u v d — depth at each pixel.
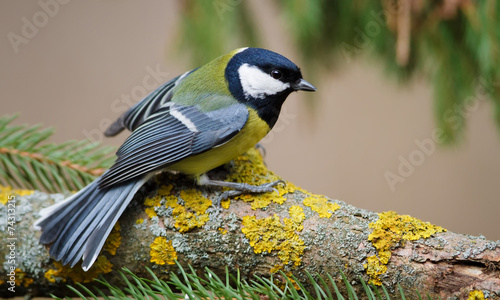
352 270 4.67
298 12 6.88
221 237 4.93
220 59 6.18
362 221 4.82
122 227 5.07
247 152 6.38
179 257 4.97
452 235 4.62
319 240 4.78
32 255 5.00
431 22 6.88
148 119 5.76
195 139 5.61
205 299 4.07
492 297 4.28
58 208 5.18
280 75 5.92
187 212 5.07
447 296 4.41
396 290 4.59
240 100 5.88
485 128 11.88
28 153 6.02
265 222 4.92
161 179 5.59
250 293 4.05
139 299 4.11
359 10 7.25
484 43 6.48
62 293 5.16
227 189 5.44
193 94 5.98
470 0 6.53
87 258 4.77
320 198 5.17
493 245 4.44
